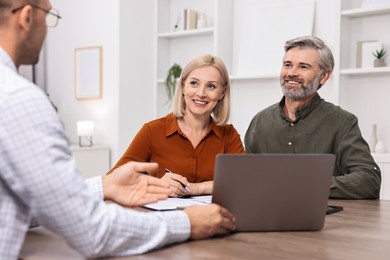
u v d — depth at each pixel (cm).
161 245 108
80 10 520
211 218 117
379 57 362
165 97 507
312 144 237
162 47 498
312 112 240
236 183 123
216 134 219
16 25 103
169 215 113
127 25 491
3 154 91
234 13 452
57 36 541
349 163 224
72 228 95
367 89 379
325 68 235
